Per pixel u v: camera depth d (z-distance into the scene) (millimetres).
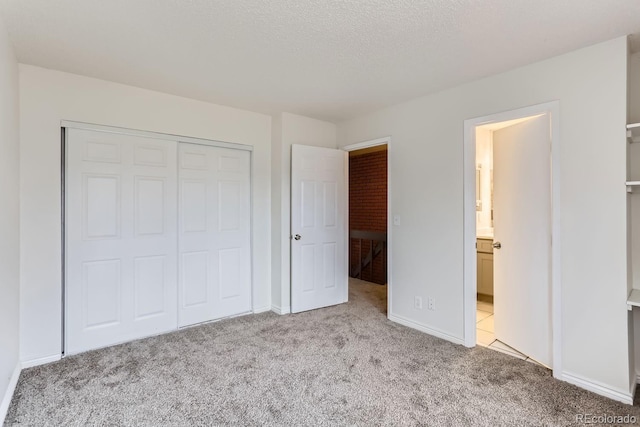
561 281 2297
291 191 3758
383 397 2080
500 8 1772
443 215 3010
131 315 2994
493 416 1888
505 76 2592
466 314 2848
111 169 2873
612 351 2084
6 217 2025
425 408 1964
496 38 2088
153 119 3068
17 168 2369
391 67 2523
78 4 1743
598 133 2139
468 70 2574
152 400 2043
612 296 2088
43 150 2549
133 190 2988
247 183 3750
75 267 2719
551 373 2383
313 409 1958
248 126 3697
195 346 2852
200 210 3414
